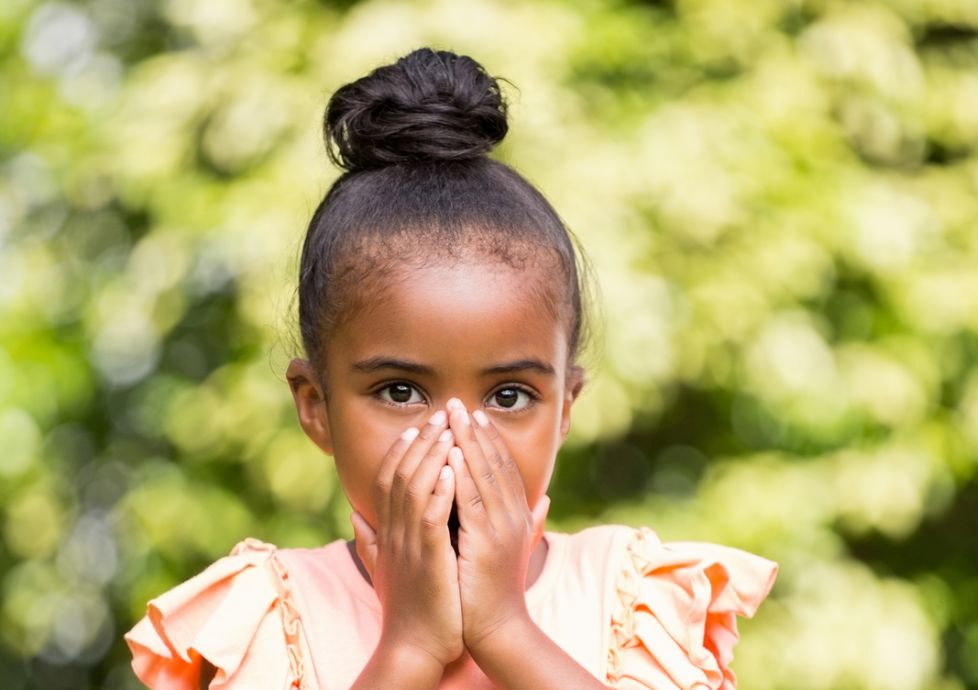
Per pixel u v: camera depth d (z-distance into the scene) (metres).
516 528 2.62
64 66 7.05
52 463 7.14
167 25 7.07
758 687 6.43
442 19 5.99
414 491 2.58
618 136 6.16
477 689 2.68
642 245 6.08
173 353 7.04
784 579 6.67
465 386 2.61
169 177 6.47
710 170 6.18
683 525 6.57
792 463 6.74
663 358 6.04
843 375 6.55
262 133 6.25
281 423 6.39
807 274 6.43
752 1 6.62
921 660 6.56
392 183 2.77
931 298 6.64
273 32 6.41
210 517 6.69
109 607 7.33
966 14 6.88
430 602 2.57
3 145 6.99
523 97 5.94
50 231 7.10
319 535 6.48
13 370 6.88
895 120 6.68
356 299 2.64
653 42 6.53
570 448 6.16
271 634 2.74
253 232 6.09
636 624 2.80
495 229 2.68
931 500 6.95
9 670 7.64
